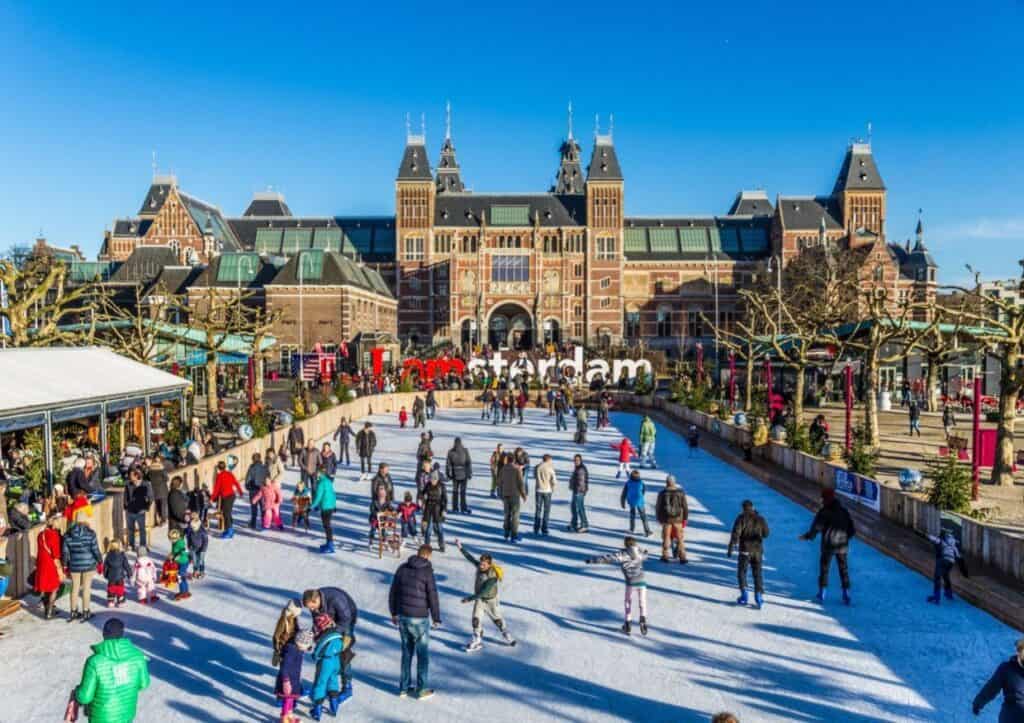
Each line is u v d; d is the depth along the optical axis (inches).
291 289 3476.9
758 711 489.1
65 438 1280.8
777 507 1062.4
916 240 4441.4
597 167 4709.6
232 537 914.7
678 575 766.5
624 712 488.4
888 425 1867.6
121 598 680.4
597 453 1581.0
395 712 488.4
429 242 4726.9
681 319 4877.0
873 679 533.3
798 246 4692.4
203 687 520.4
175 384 1327.5
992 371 2397.9
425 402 2487.7
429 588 506.9
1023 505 981.8
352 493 1163.3
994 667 549.6
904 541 823.7
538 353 3518.7
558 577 760.3
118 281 3971.5
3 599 657.0
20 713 480.1
